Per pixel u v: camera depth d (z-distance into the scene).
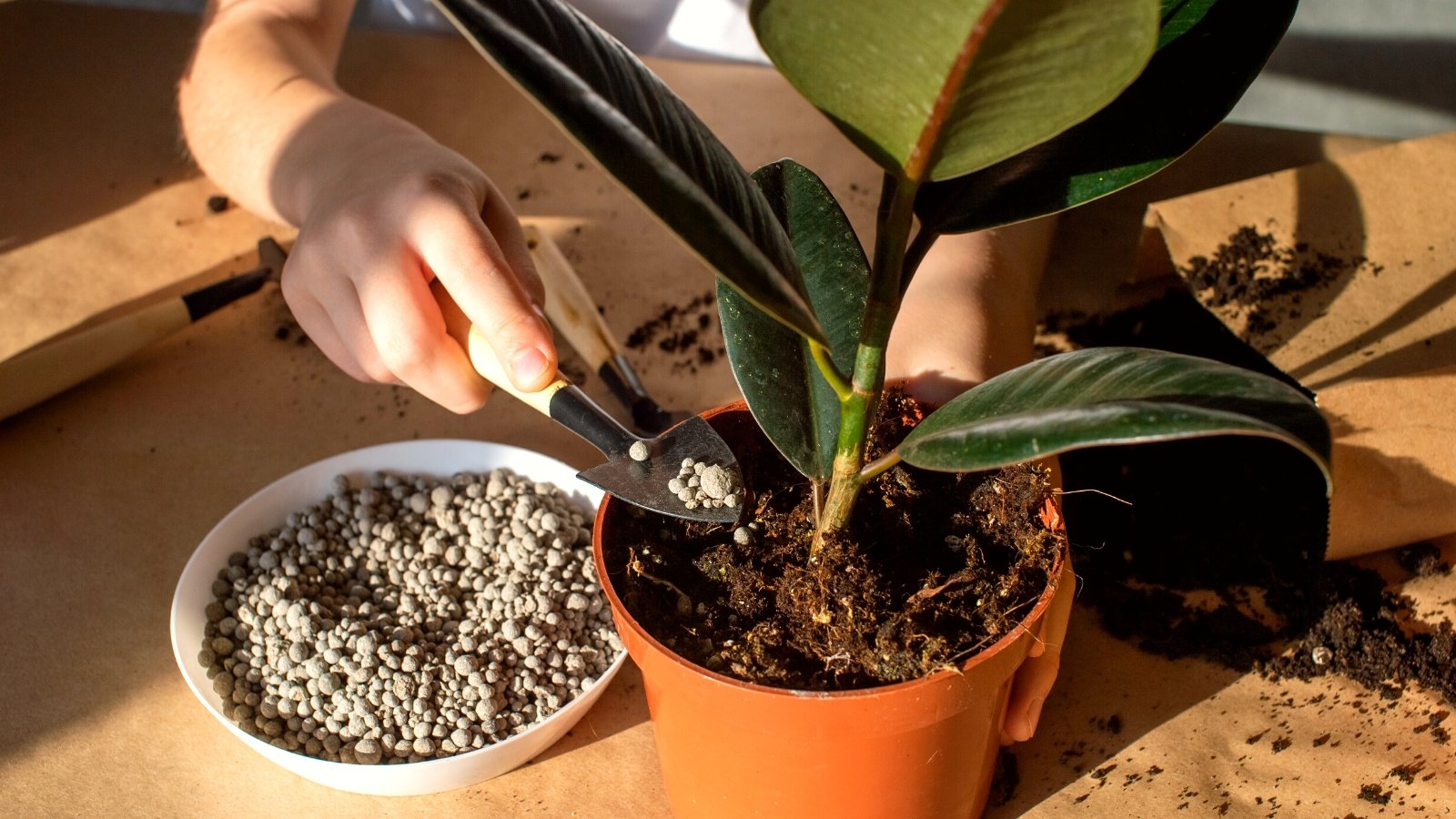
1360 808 0.65
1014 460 0.49
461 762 0.65
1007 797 0.66
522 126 1.03
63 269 0.89
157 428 0.82
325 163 0.80
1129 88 0.55
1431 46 1.08
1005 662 0.57
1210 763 0.67
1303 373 0.74
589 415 0.63
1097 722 0.68
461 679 0.68
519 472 0.76
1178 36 0.55
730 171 0.52
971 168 0.50
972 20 0.46
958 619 0.58
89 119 1.04
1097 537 0.74
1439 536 0.74
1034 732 0.67
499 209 0.73
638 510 0.62
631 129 0.48
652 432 0.77
